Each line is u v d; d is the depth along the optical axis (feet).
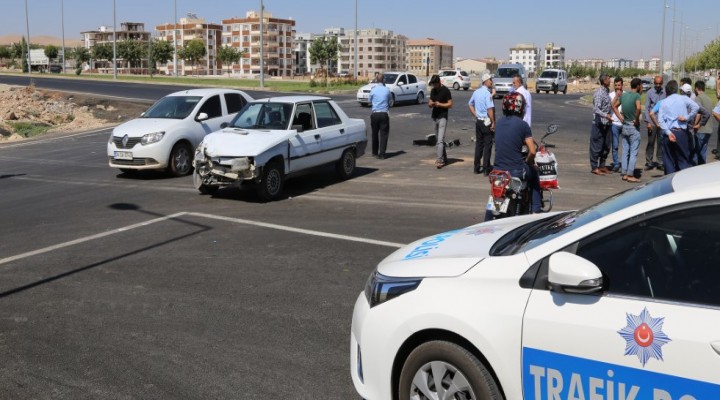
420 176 44.78
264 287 21.40
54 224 31.65
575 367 9.73
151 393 14.26
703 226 9.62
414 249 13.28
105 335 17.60
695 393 8.76
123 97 129.59
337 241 27.40
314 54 321.11
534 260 10.61
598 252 10.27
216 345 16.78
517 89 40.83
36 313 19.39
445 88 47.14
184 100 50.01
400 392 11.76
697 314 9.05
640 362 9.20
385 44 630.33
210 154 37.24
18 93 125.39
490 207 22.98
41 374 15.29
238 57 502.38
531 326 10.12
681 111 35.27
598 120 42.37
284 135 38.17
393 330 11.54
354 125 44.96
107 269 23.81
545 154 24.34
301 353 16.19
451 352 10.92
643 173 43.78
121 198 38.52
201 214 33.53
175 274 23.04
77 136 77.00
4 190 42.09
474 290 10.86
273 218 32.32
